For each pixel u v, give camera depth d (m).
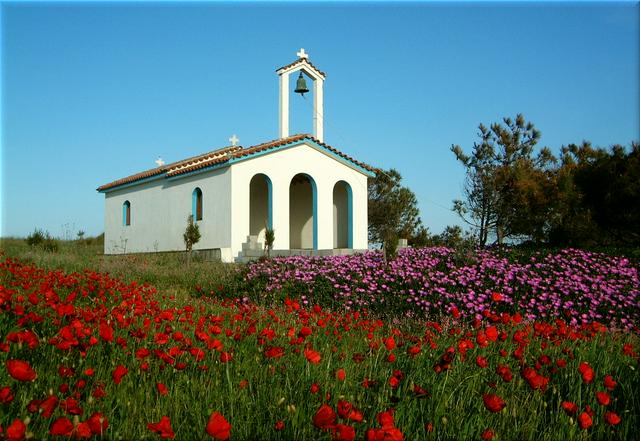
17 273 8.97
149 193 24.39
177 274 14.66
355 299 10.30
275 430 3.07
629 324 9.20
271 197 20.73
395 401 3.23
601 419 3.48
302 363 4.13
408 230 32.44
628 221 17.56
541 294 10.36
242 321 6.32
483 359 3.83
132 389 3.53
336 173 22.95
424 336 5.75
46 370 3.69
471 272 11.16
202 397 3.47
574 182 19.14
